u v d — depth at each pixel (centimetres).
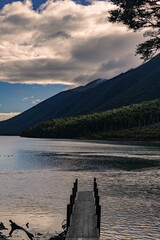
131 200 2030
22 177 3234
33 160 5541
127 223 1513
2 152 8200
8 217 1655
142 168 3959
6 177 3234
